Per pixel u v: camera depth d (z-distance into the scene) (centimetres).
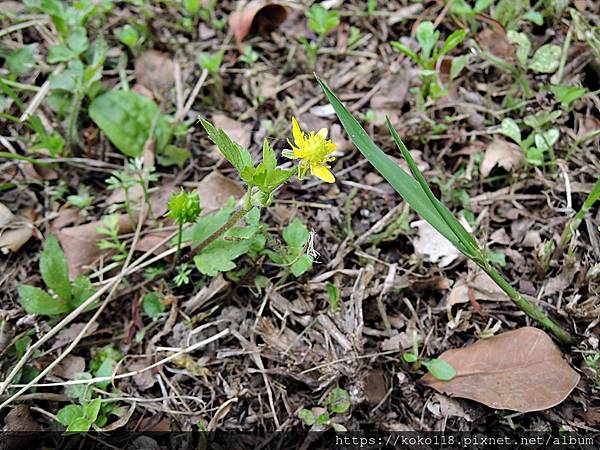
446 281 30
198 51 38
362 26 39
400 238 32
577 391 28
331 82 37
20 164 34
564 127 34
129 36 36
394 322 30
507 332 28
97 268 31
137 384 29
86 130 35
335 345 29
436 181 33
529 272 31
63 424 27
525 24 37
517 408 27
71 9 35
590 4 38
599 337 29
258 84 37
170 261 31
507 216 32
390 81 36
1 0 39
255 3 39
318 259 31
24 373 29
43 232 32
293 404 29
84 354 30
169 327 30
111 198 33
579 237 31
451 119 34
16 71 36
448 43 32
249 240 28
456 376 28
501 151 33
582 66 36
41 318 30
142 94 36
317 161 25
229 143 25
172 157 34
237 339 30
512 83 36
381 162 26
